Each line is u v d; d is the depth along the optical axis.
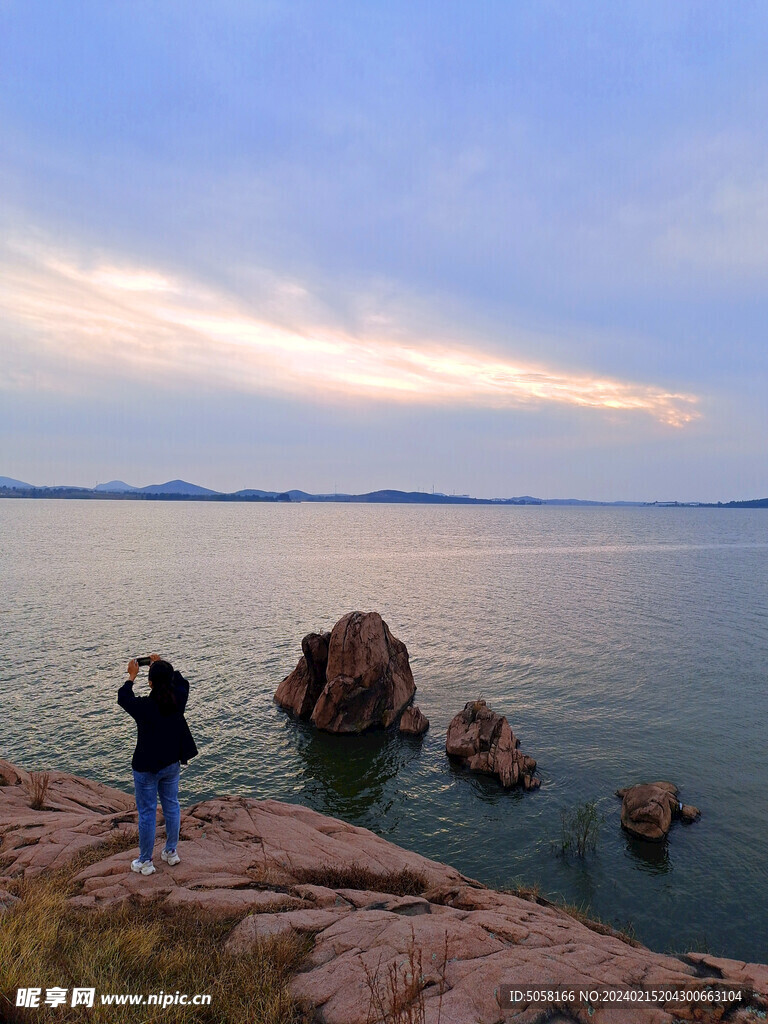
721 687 35.31
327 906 7.50
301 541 143.00
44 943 5.82
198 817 10.58
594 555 121.81
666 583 79.12
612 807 22.05
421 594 67.69
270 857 9.10
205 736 28.69
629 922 15.81
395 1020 4.56
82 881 7.93
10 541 121.56
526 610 58.69
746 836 20.06
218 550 115.31
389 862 10.07
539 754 26.45
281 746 27.92
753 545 158.00
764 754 26.34
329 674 30.81
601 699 33.31
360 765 26.11
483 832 20.53
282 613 55.25
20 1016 4.85
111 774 24.05
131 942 6.11
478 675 37.81
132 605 56.94
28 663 37.69
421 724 29.69
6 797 11.76
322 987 5.46
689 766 25.20
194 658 40.34
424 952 5.97
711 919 16.02
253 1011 5.09
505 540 160.75
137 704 7.95
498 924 6.98
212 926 6.75
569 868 18.38
